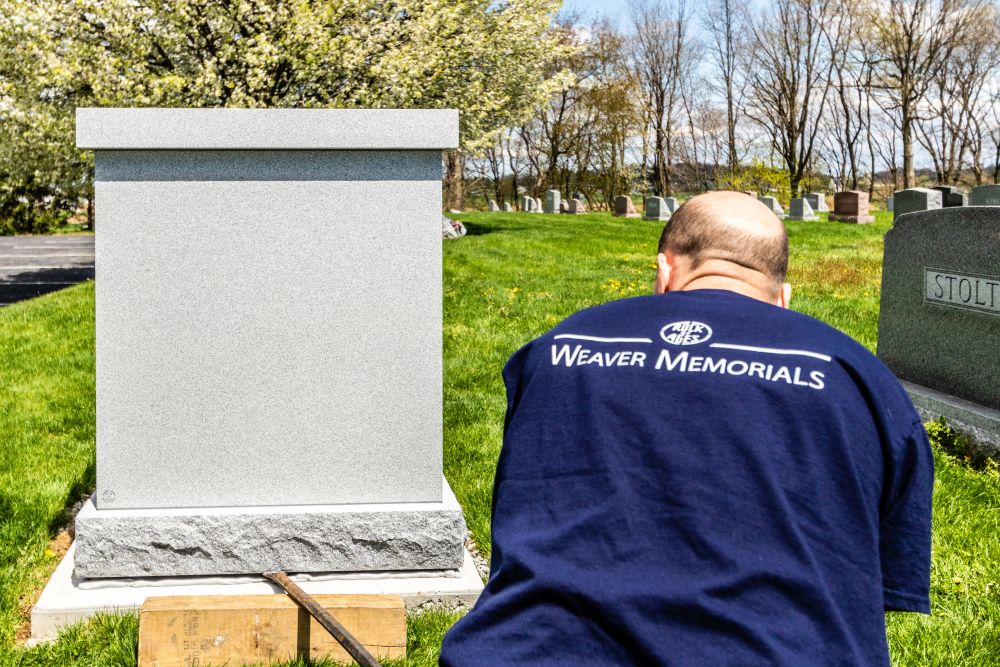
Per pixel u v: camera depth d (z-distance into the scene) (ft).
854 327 29.55
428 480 12.10
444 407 20.58
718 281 5.48
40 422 20.38
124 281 11.46
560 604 4.34
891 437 4.63
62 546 13.80
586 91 165.48
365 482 12.01
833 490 4.42
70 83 53.11
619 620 4.18
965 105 185.26
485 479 16.14
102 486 11.61
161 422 11.63
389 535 11.85
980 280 18.80
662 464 4.53
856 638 4.16
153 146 11.19
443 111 11.60
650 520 4.44
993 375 18.65
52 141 55.31
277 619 10.29
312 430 11.88
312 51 54.60
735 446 4.49
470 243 63.98
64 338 30.66
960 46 175.11
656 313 5.21
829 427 4.52
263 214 11.60
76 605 11.14
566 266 49.01
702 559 4.28
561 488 4.72
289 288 11.71
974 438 18.34
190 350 11.61
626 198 112.78
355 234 11.75
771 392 4.64
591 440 4.74
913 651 10.59
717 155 204.95
